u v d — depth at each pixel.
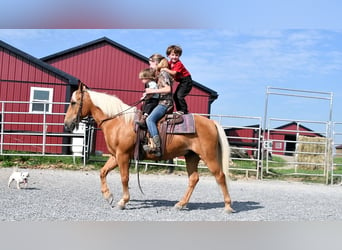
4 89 15.45
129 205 6.62
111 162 6.40
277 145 31.22
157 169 12.38
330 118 12.45
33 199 6.63
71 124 6.25
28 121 15.52
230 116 12.31
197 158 6.48
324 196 9.16
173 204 6.96
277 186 10.77
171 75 6.12
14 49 15.48
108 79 20.09
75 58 19.97
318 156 16.23
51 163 11.88
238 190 9.44
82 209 6.01
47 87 15.70
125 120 6.07
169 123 6.05
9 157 11.97
